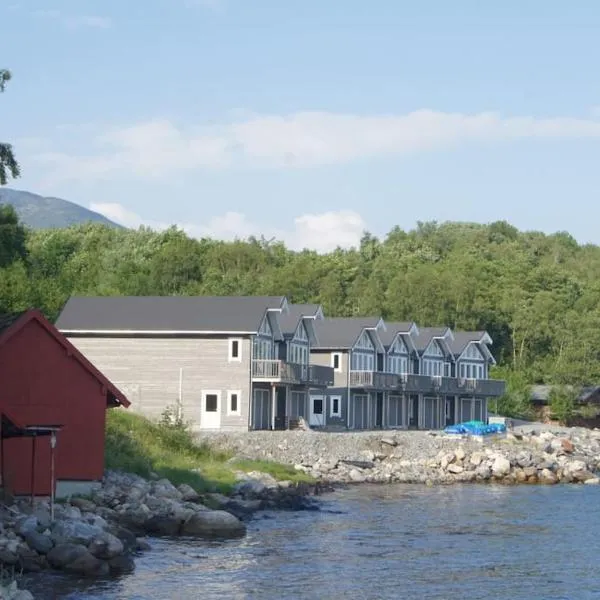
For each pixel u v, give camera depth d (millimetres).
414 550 45844
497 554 45250
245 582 38125
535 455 89688
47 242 160375
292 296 155000
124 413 70188
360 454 84188
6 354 45125
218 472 62969
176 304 93438
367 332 112312
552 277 171375
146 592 35719
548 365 149500
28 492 45375
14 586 32188
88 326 91625
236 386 89438
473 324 154875
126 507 47250
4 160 48438
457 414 126438
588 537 50406
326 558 43250
